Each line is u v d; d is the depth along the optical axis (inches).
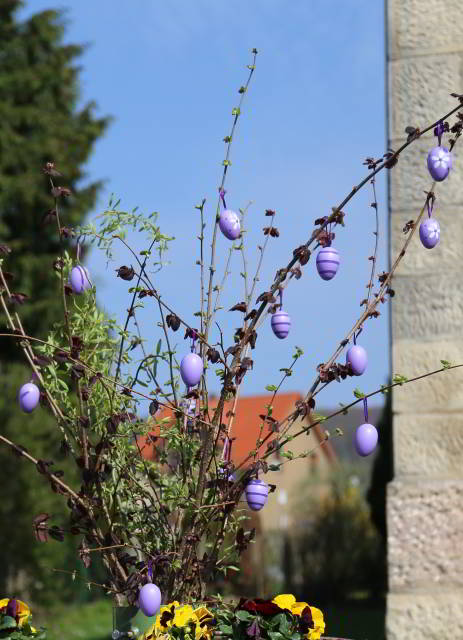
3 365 690.8
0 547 617.3
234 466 124.3
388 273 130.6
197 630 115.4
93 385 124.3
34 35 916.0
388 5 161.5
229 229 127.2
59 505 623.5
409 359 153.6
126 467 127.9
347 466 1021.8
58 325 132.2
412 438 151.9
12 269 817.5
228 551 126.4
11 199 842.8
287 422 124.7
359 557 739.4
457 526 148.0
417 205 156.6
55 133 888.3
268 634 115.7
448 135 156.1
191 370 119.6
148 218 128.1
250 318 125.8
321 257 124.0
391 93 159.8
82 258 802.2
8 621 124.2
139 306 130.0
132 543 132.5
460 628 145.3
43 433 619.8
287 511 1061.8
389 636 147.6
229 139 132.0
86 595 708.0
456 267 153.9
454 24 158.7
